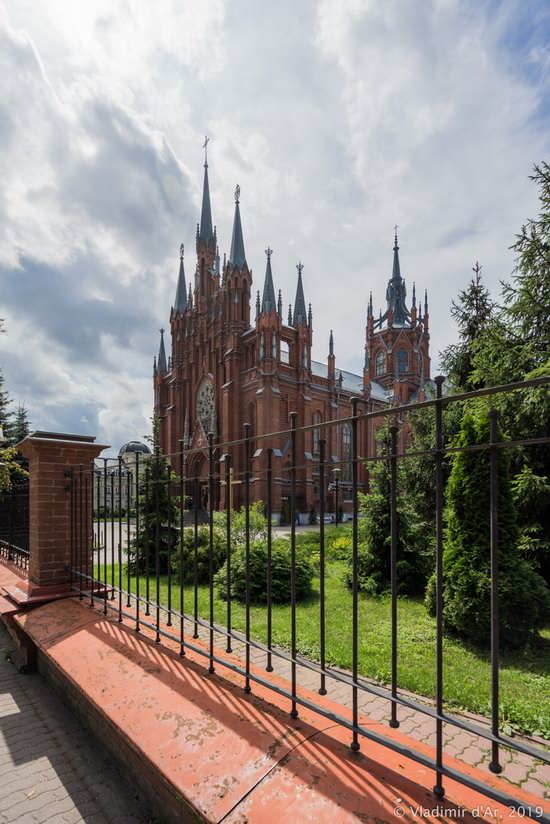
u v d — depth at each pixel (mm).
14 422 40125
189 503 20484
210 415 39531
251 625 6402
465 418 6652
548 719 3891
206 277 42156
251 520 11930
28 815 2570
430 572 8508
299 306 37969
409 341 54594
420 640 5922
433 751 2016
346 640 5812
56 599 4934
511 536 6090
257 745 2104
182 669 3021
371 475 10344
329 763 1924
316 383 39031
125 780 2867
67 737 3398
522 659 5383
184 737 2287
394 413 2014
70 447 5418
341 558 11984
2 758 3133
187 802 1902
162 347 48750
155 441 15734
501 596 5742
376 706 4230
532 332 10188
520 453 8898
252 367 36094
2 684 4422
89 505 5438
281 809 1722
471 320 13195
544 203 10195
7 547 7477
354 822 1596
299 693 2643
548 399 8547
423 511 12648
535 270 10156
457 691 4445
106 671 3172
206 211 43406
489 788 1524
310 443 36281
